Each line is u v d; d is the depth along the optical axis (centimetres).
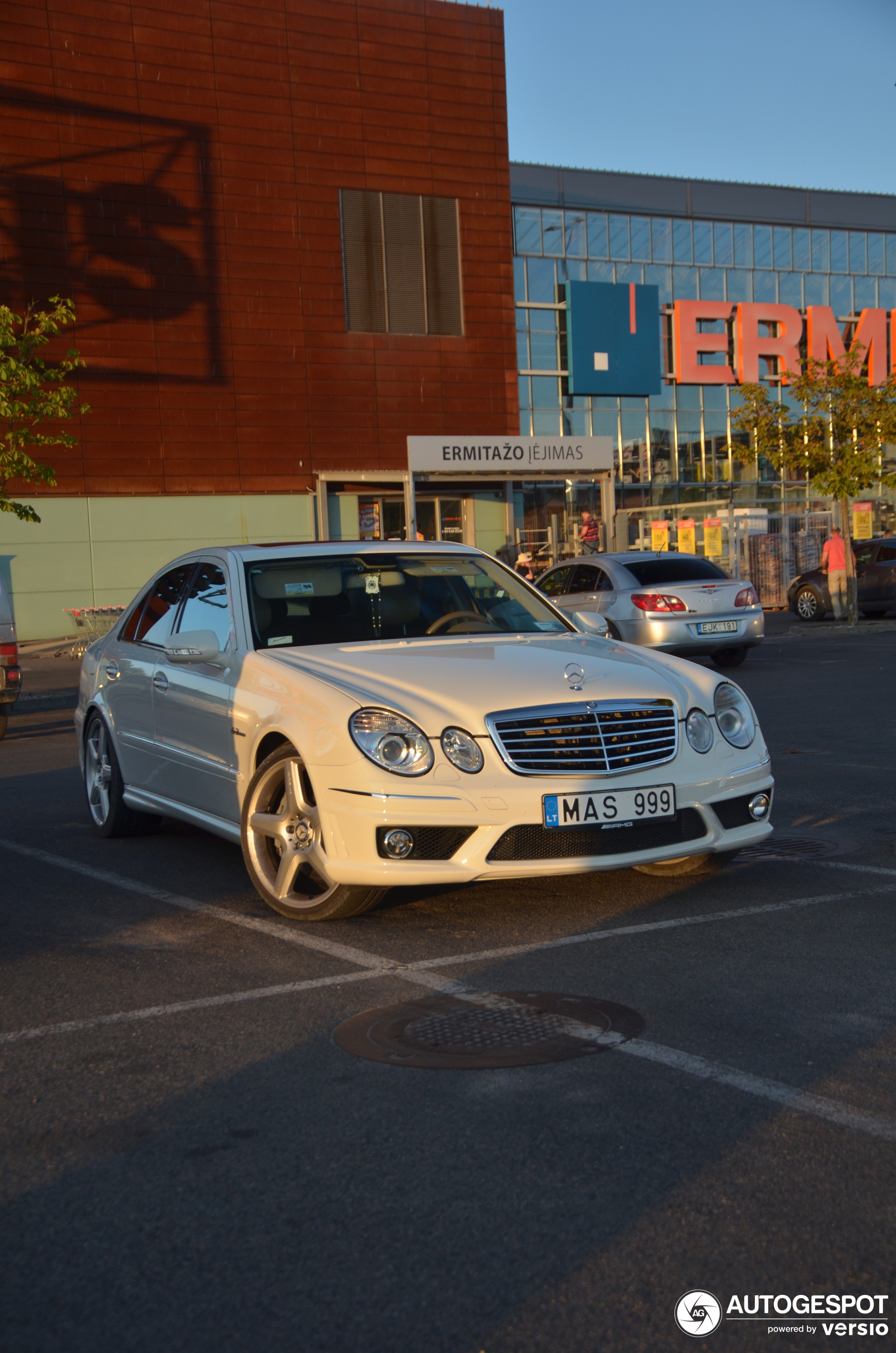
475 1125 306
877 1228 253
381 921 502
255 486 2930
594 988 409
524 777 473
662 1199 267
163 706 632
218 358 2888
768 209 4088
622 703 497
